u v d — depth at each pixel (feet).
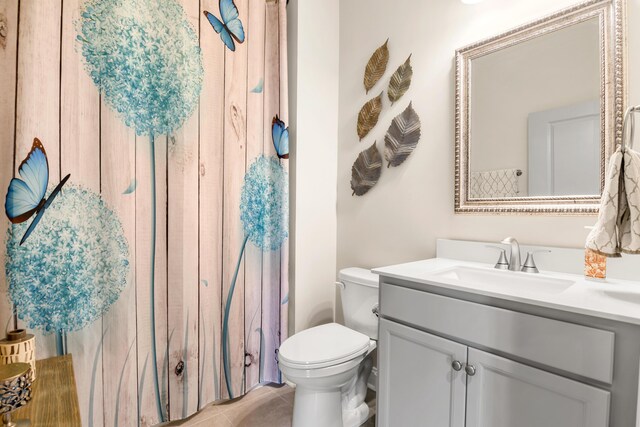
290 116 6.56
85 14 4.30
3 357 2.85
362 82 6.63
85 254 4.35
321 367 4.35
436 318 3.54
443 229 5.34
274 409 5.73
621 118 3.69
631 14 3.70
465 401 3.28
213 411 5.65
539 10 4.34
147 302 4.89
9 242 3.81
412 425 3.77
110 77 4.50
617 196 3.02
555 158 4.18
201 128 5.32
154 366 4.97
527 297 2.89
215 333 5.62
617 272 3.68
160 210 4.99
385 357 4.09
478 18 4.92
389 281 4.12
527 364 2.92
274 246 6.41
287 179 6.30
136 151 4.75
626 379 2.42
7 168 3.82
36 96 3.92
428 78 5.53
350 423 5.14
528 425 2.90
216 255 5.60
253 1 6.03
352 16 6.83
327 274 7.07
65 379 3.23
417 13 5.69
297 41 6.43
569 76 4.08
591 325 2.59
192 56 5.20
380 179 6.29
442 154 5.34
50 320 4.10
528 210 4.36
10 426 2.34
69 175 4.20
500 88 4.68
